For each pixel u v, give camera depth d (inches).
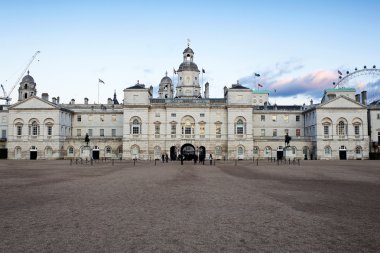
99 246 536.4
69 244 546.3
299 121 4790.8
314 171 2032.5
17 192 1109.1
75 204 891.4
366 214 770.2
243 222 693.9
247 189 1192.8
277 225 669.9
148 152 4229.8
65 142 4441.4
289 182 1421.0
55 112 4335.6
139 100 4239.7
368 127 4722.0
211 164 2908.5
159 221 700.7
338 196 1027.3
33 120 4345.5
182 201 936.3
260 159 4276.6
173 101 4389.8
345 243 555.2
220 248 529.0
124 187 1246.9
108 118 4758.9
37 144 4330.7
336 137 4313.5
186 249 523.2
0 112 4874.5
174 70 4995.1
